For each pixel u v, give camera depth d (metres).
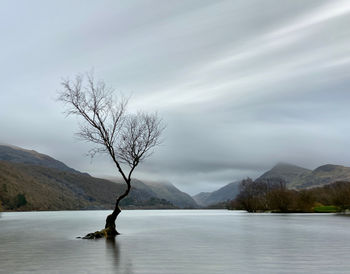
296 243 24.28
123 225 55.03
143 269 14.68
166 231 39.81
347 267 14.73
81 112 34.91
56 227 50.19
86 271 14.30
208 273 13.63
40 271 14.38
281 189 113.88
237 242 25.78
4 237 32.78
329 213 98.50
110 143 35.09
